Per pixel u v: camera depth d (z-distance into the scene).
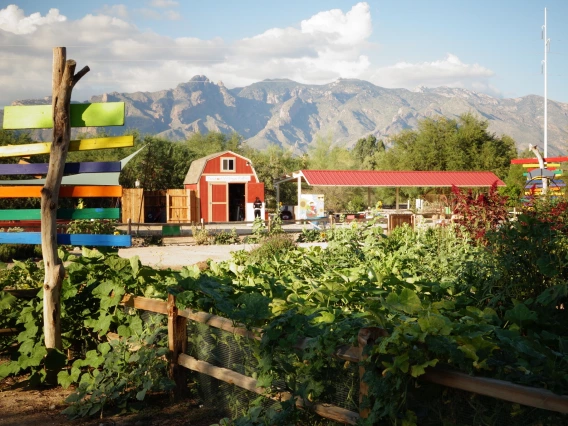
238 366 4.71
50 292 5.84
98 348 5.69
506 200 7.94
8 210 6.40
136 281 5.96
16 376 6.28
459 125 57.72
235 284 5.55
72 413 5.06
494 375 3.04
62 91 5.83
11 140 45.78
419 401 3.22
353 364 3.68
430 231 11.23
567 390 2.70
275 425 4.02
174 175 55.69
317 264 7.58
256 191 42.50
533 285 5.09
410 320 3.45
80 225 19.92
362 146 149.75
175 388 5.30
